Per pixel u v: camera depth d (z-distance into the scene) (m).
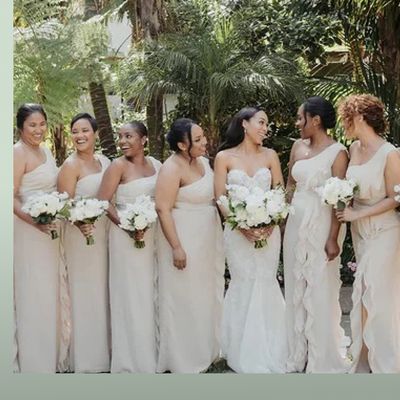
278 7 9.28
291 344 5.02
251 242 5.02
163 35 9.09
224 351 5.16
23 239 4.94
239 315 5.04
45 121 5.01
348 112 4.84
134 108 10.74
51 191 5.04
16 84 9.41
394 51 8.41
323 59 9.20
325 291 4.96
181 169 4.96
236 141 5.11
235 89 8.65
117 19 10.75
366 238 4.86
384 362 4.84
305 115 5.01
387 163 4.75
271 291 5.05
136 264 4.96
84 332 5.05
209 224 5.07
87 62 9.58
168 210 4.93
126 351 4.97
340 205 4.73
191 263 5.00
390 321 4.83
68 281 5.11
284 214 4.84
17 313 4.98
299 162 5.04
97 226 5.04
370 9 8.45
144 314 4.98
